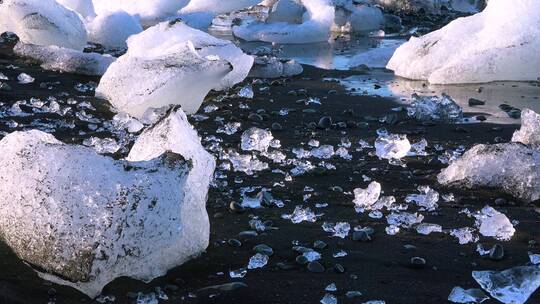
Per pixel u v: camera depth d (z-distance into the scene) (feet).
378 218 10.11
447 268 8.55
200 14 32.22
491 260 8.79
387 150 12.98
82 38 24.54
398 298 7.79
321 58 24.68
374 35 30.89
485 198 11.00
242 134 14.29
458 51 20.93
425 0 37.11
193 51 16.43
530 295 7.90
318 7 30.14
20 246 7.92
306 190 11.19
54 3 23.93
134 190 7.82
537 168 11.03
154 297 7.73
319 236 9.43
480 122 15.72
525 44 19.84
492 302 7.75
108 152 13.02
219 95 17.84
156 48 19.07
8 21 23.68
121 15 27.20
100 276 7.65
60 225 7.64
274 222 9.87
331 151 13.07
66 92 17.69
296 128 14.98
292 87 19.19
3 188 8.17
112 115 15.64
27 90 17.70
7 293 7.66
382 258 8.80
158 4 32.60
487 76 20.02
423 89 19.27
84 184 7.82
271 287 8.00
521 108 17.06
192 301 7.70
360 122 15.48
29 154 8.22
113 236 7.62
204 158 9.01
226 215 10.07
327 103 17.34
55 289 7.82
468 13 38.32
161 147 9.12
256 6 38.17
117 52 25.22
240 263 8.57
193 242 8.49
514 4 20.70
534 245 9.24
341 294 7.87
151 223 7.83
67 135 14.05
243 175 11.85
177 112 9.53
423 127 15.28
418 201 10.78
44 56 20.71
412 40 22.02
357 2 33.01
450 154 13.16
